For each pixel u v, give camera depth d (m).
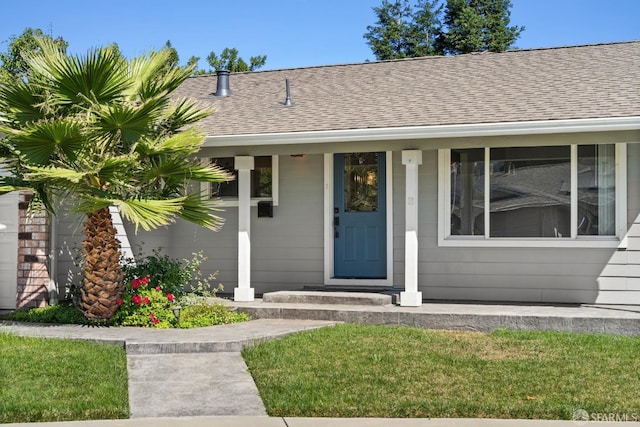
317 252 11.75
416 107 10.73
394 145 10.05
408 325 9.58
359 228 11.66
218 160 12.22
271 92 12.76
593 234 10.44
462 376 6.96
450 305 10.23
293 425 5.70
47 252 10.79
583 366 7.31
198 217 9.49
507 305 10.25
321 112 11.15
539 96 10.43
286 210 11.90
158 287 9.88
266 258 11.97
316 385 6.68
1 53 18.80
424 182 11.11
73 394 6.39
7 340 8.44
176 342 8.12
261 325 9.41
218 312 9.83
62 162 9.05
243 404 6.25
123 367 7.39
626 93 10.05
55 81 9.05
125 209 8.57
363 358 7.64
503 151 10.78
